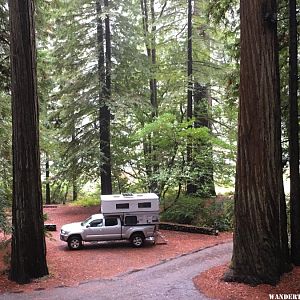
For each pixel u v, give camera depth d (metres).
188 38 23.17
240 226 10.80
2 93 16.22
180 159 22.25
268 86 10.63
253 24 10.61
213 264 13.37
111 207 17.47
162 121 21.41
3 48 15.24
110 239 17.25
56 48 23.36
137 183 26.25
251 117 10.67
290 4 10.98
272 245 10.59
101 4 23.28
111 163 24.89
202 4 22.53
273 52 10.72
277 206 10.77
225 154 22.25
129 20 23.69
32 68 12.31
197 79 23.84
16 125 12.20
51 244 18.02
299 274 10.91
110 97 23.52
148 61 24.39
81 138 24.77
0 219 11.87
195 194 22.84
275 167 10.77
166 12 25.98
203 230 19.69
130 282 11.59
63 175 25.02
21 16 12.05
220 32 23.00
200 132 21.05
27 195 12.23
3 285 11.72
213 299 9.52
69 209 28.75
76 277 12.59
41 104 17.47
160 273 12.52
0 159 16.56
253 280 10.43
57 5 17.58
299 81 12.97
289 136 11.61
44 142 18.75
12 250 12.25
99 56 23.62
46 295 10.60
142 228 17.38
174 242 18.03
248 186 10.71
